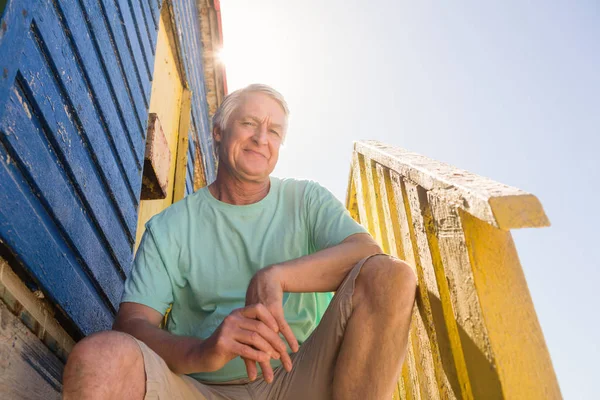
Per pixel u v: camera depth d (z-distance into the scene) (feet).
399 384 6.17
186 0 16.16
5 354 4.01
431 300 4.53
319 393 4.60
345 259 4.80
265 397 4.84
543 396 3.26
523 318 3.47
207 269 5.49
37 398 4.47
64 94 5.24
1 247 4.05
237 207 5.74
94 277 6.09
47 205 4.78
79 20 5.72
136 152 8.20
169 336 4.38
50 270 4.78
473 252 3.62
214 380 4.97
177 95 14.61
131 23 8.04
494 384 3.33
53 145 5.00
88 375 3.34
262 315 3.95
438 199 4.19
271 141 5.89
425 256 4.62
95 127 6.20
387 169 5.94
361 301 4.37
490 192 3.29
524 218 3.14
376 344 4.23
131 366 3.59
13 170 4.21
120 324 4.95
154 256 5.46
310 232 5.71
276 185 6.08
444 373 4.35
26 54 4.36
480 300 3.47
